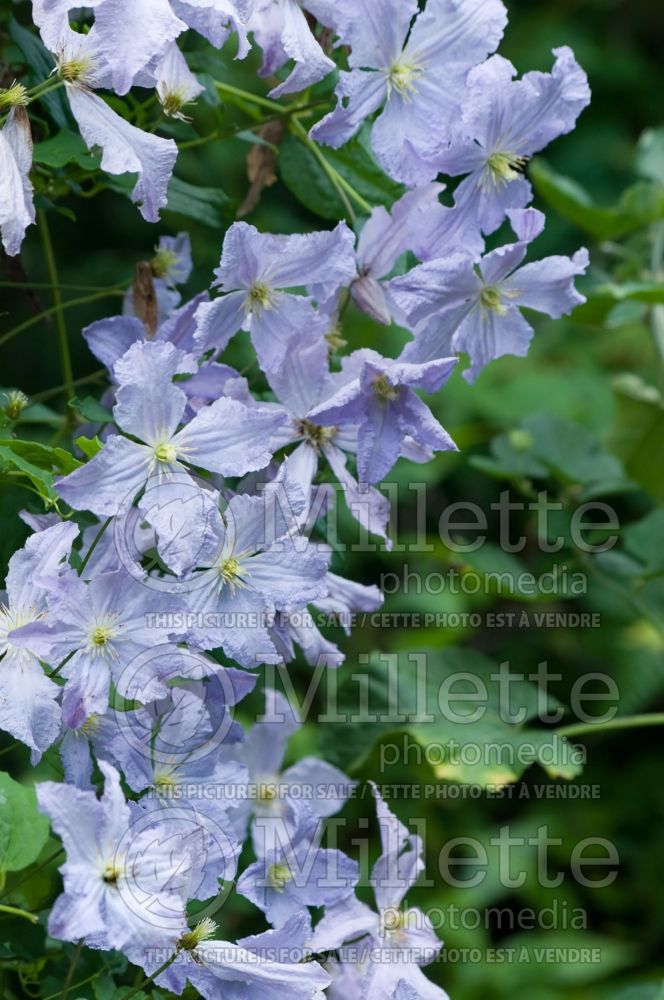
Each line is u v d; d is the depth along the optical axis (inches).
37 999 29.9
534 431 35.9
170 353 25.9
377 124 27.5
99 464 25.7
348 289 28.5
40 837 25.3
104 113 26.5
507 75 27.2
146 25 25.9
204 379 27.4
